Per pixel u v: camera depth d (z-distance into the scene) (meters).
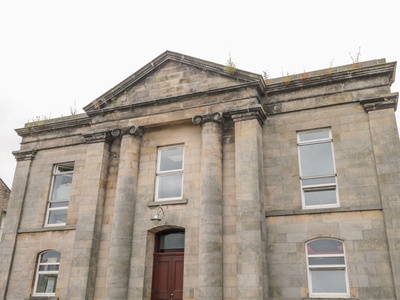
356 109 14.59
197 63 16.84
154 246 15.88
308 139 15.26
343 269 13.04
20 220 18.89
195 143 16.23
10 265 17.95
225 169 15.28
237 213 13.97
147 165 16.75
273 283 13.52
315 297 12.92
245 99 15.56
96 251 16.08
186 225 15.00
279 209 14.35
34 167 19.97
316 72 15.41
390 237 12.49
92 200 16.59
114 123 17.61
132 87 18.00
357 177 13.74
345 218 13.36
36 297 16.81
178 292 14.91
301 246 13.59
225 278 13.72
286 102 15.74
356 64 14.90
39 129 20.34
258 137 14.99
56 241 17.53
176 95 16.83
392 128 13.67
